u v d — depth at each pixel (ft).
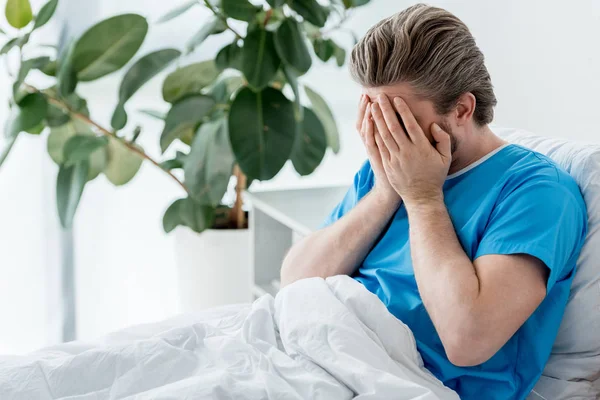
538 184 4.15
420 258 4.20
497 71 6.49
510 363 4.28
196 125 8.35
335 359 3.96
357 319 4.23
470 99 4.31
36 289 9.43
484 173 4.48
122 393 3.98
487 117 4.49
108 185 10.18
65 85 7.45
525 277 3.88
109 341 4.65
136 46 7.59
